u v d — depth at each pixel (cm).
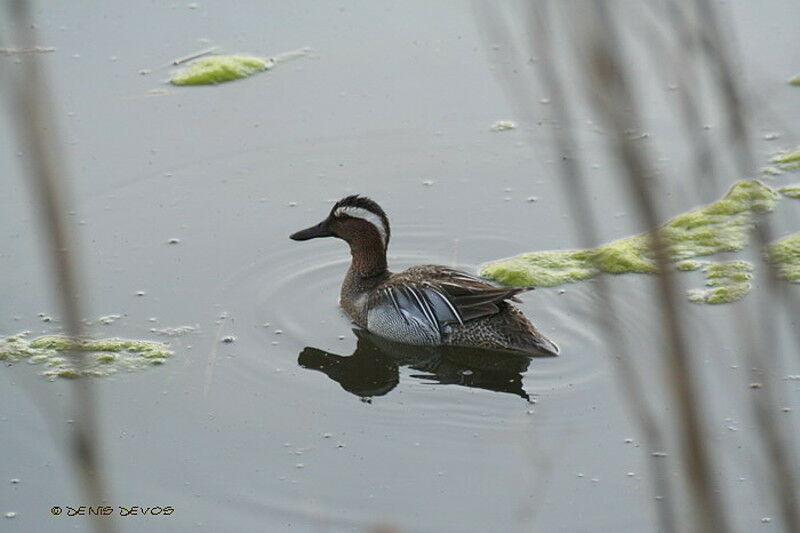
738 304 715
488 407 1373
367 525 1158
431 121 1997
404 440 1310
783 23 2172
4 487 1227
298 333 1547
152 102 2036
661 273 507
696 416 519
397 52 2172
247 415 1362
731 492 1177
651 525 1135
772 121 1958
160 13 2273
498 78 2078
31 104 489
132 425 1340
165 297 1599
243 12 2291
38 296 1584
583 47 489
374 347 1556
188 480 1239
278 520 1169
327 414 1366
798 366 1368
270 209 1798
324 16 2283
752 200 654
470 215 1781
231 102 2047
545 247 1700
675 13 571
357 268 1627
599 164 1873
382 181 1864
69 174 1855
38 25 2205
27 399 1383
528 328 1498
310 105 2042
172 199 1816
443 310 1530
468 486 1219
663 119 1944
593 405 1357
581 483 1214
